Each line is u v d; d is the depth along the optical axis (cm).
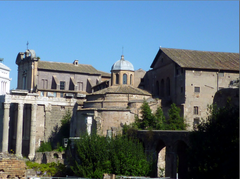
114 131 8438
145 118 8438
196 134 5862
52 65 13488
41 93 12612
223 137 5425
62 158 9431
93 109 8925
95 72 13875
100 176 6912
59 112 12062
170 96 9281
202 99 8838
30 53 13262
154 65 10162
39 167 8162
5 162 4588
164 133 7275
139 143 7569
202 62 9094
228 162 5200
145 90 9981
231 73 9025
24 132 12075
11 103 12281
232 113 5550
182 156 7219
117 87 9500
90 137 7638
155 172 7288
